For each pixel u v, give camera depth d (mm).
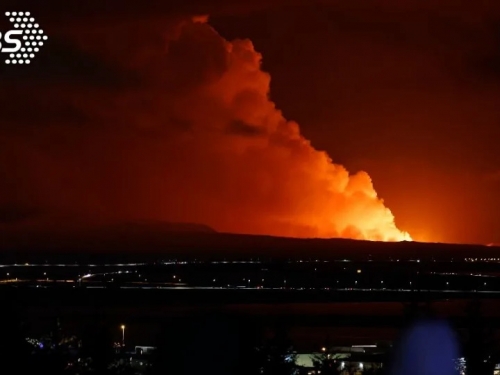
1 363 35281
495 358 38406
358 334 74500
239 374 34562
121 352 46031
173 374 33750
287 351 37438
